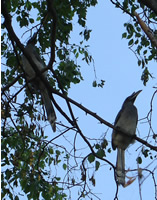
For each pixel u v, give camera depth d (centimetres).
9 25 952
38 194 1077
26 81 1009
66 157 1062
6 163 1106
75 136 991
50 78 1254
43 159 1164
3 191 1080
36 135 1107
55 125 1132
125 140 1280
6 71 1232
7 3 1219
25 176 1091
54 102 991
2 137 1141
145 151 975
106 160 961
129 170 714
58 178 1112
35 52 1261
